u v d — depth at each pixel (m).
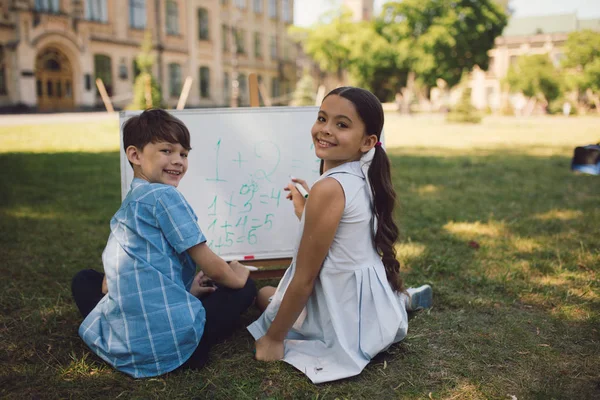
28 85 22.45
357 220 1.98
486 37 28.38
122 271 1.96
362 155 2.08
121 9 26.44
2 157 8.28
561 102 40.09
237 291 2.24
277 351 2.10
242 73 36.88
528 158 9.52
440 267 3.24
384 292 2.08
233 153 2.88
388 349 2.21
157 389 1.91
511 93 45.06
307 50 31.69
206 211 2.86
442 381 1.99
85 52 24.58
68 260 3.40
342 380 1.98
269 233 2.92
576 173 7.46
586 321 2.49
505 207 5.14
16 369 2.05
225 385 1.96
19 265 3.29
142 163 2.07
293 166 2.92
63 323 2.49
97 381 1.96
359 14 49.66
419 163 8.58
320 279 2.03
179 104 13.74
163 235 2.01
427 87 33.16
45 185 6.05
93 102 25.28
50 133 12.67
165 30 29.22
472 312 2.62
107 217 4.55
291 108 2.92
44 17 22.64
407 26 27.56
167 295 1.96
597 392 1.90
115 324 1.98
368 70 29.11
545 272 3.20
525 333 2.37
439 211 4.91
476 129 18.59
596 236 4.01
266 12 39.12
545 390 1.91
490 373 2.04
